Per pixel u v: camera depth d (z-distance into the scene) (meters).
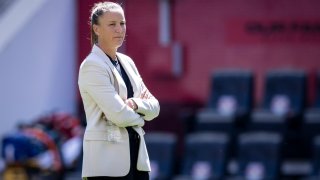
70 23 46.75
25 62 46.72
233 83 41.97
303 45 44.19
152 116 17.61
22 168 39.88
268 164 38.56
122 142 17.11
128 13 46.09
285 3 44.34
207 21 45.44
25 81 46.72
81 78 17.12
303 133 40.41
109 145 17.05
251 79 41.88
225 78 42.16
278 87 41.62
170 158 39.62
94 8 17.42
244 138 39.22
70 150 41.47
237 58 45.06
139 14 46.03
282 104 41.25
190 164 39.56
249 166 38.75
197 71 45.50
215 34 45.28
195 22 45.53
